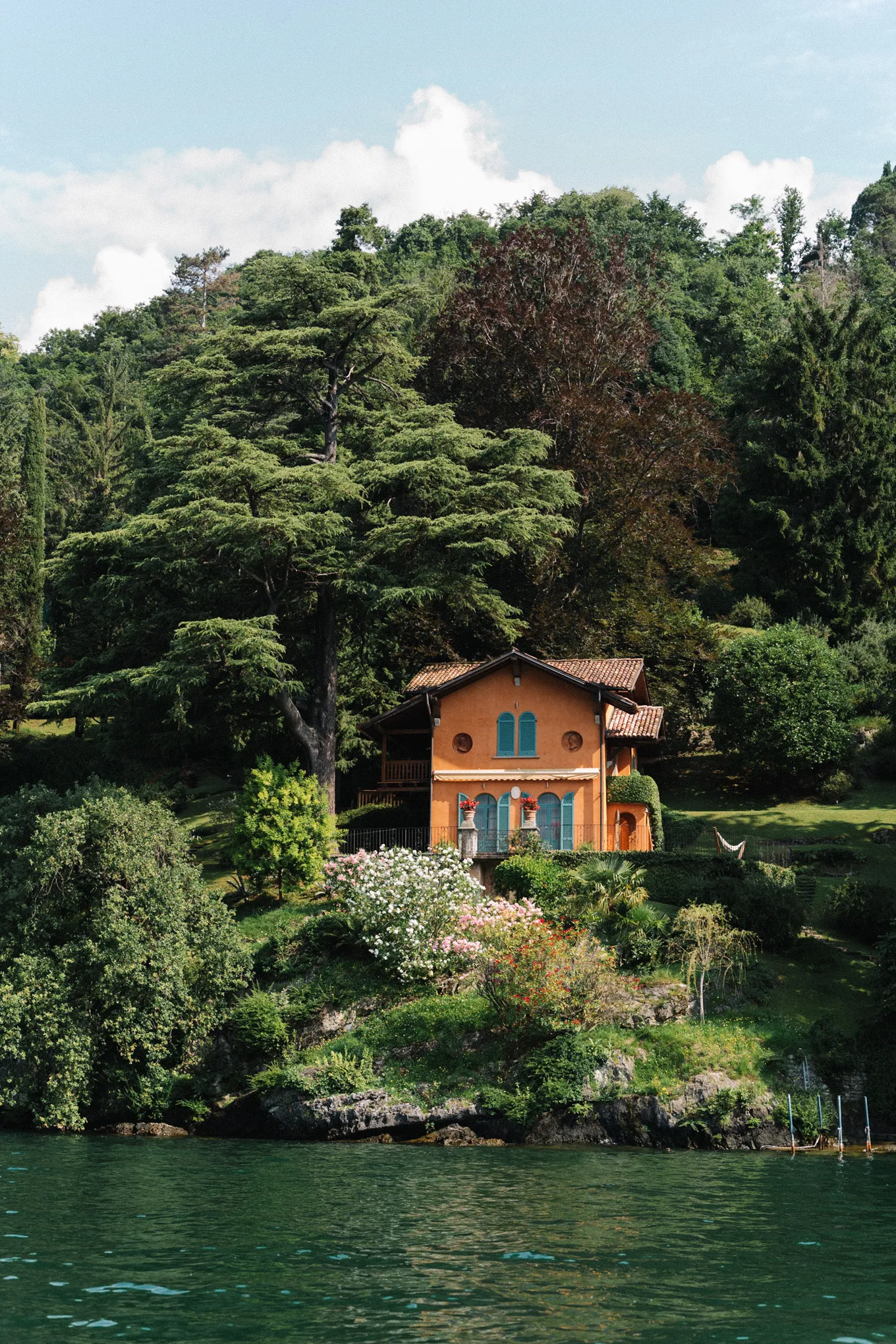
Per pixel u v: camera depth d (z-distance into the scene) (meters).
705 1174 28.16
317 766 50.16
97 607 54.19
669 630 59.81
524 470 49.69
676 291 107.62
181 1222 22.80
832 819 53.41
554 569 61.75
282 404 55.25
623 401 72.50
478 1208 24.12
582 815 46.41
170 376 51.44
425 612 57.78
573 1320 17.05
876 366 72.81
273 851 45.19
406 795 52.78
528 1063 34.66
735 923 38.84
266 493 47.56
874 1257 20.45
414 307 72.06
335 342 53.16
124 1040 35.88
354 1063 35.81
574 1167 29.19
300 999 38.34
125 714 52.03
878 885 41.81
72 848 37.38
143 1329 16.45
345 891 41.41
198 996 37.81
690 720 61.19
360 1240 21.44
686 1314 17.33
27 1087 35.66
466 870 42.38
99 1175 27.86
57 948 36.62
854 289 106.38
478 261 76.69
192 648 44.84
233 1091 36.69
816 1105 32.81
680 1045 34.34
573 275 71.81
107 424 96.25
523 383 66.38
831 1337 16.34
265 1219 23.05
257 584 51.50
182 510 46.28
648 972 37.16
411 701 49.09
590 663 50.22
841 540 67.81
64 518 87.94
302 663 55.09
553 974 35.34
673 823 52.56
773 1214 23.69
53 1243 21.16
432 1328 16.62
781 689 55.09
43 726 74.94
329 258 71.44
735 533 77.31
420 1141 33.62
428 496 49.94
